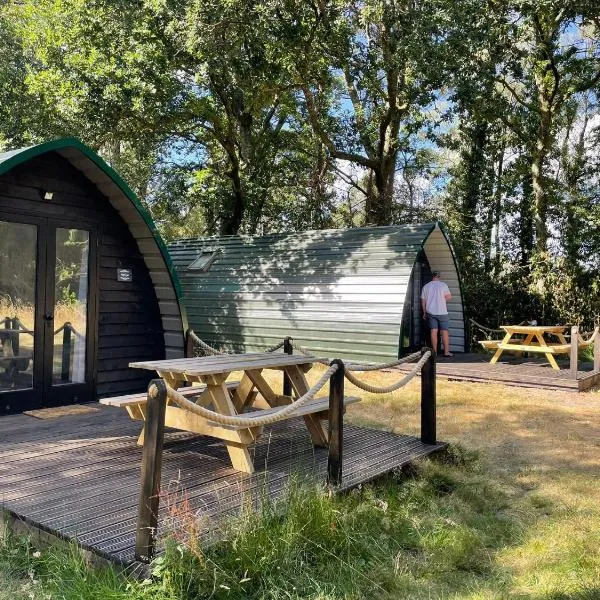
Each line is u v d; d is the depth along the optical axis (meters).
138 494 4.33
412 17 12.84
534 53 15.57
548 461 6.14
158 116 15.79
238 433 4.93
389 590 3.46
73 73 14.53
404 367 11.43
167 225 26.59
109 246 7.95
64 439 5.85
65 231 7.45
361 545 3.87
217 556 3.39
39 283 7.16
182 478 4.75
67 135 15.22
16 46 18.47
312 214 21.00
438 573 3.71
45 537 3.72
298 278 13.17
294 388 6.13
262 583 3.31
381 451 5.82
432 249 13.85
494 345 12.10
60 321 7.41
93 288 7.73
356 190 23.64
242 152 19.25
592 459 6.19
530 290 16.78
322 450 5.73
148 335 8.48
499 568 3.76
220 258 15.16
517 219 18.84
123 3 13.47
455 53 12.98
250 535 3.53
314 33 14.66
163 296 8.41
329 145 18.52
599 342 10.82
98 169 7.26
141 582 3.20
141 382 8.40
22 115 16.67
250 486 4.57
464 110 16.19
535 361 12.68
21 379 7.03
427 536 4.18
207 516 3.77
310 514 3.89
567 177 18.72
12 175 6.85
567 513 4.66
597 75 16.41
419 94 14.95
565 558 3.81
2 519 4.02
